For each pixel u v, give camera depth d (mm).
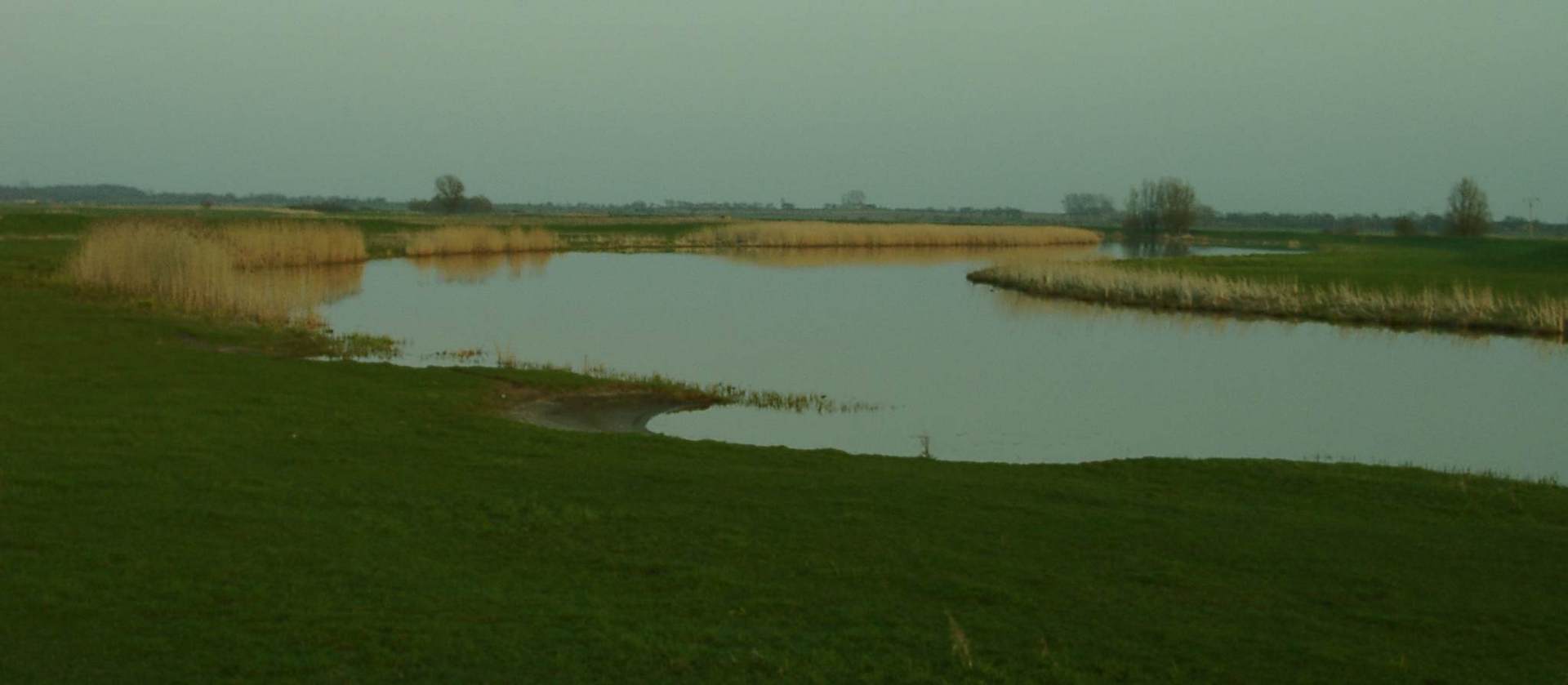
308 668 7918
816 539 11383
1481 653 8734
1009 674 8234
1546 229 189125
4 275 35969
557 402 21375
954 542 11383
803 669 8203
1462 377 28219
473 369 23250
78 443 14094
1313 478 14789
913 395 24656
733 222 131375
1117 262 66250
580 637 8664
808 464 15125
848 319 40406
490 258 73000
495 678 7895
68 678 7566
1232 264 64750
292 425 16047
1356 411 23578
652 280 57000
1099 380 27469
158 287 33562
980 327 38344
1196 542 11547
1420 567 10852
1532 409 23875
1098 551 11172
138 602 8922
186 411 16500
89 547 10133
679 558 10664
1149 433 21016
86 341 23469
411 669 7980
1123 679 8188
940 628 9078
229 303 31297
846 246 99188
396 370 22469
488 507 12172
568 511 12031
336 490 12578
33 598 8867
